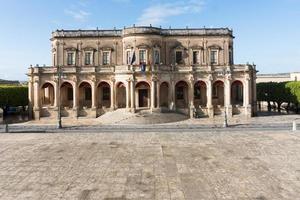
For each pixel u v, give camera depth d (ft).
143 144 141.18
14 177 94.99
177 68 257.14
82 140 152.56
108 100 276.00
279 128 183.21
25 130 189.98
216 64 273.75
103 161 112.37
